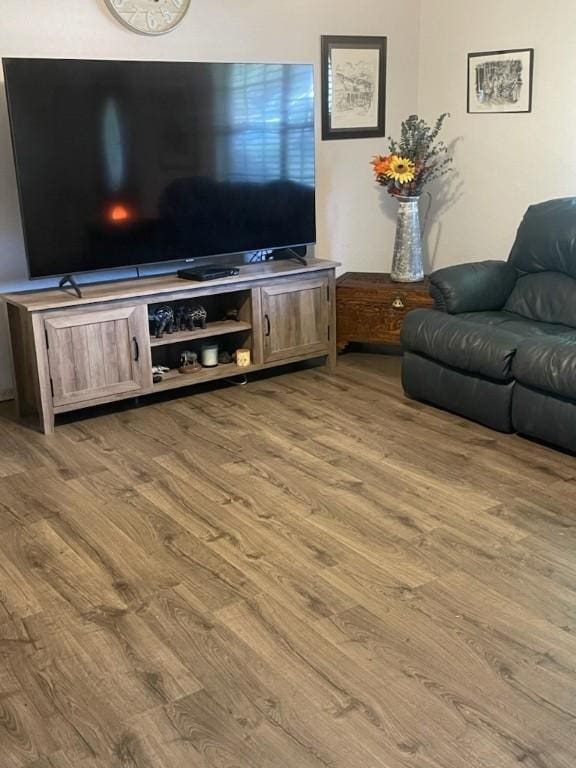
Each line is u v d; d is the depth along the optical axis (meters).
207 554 2.93
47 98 3.87
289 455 3.73
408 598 2.64
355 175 5.39
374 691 2.23
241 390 4.63
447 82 5.32
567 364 3.46
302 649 2.41
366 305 4.98
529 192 5.00
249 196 4.60
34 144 3.88
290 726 2.11
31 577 2.81
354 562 2.85
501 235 5.22
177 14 4.46
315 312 4.82
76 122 3.96
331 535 3.03
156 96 4.16
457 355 3.94
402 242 5.04
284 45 4.90
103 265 4.21
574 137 4.70
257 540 3.01
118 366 4.17
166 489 3.42
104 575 2.81
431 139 5.11
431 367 4.19
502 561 2.84
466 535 3.01
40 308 3.85
